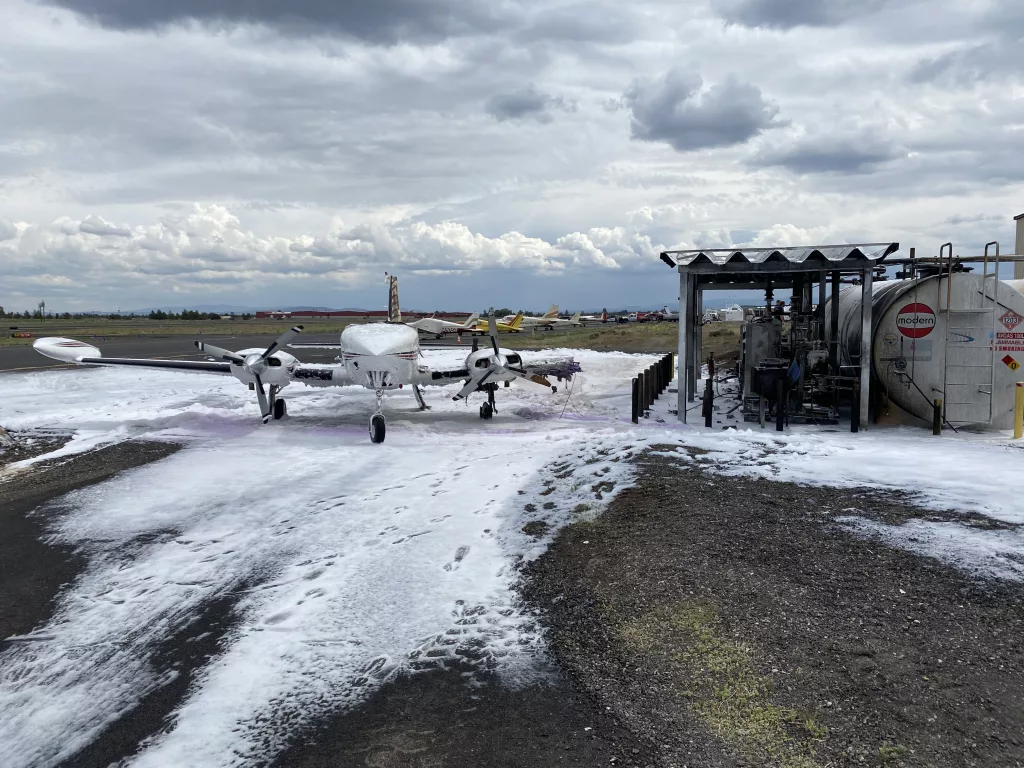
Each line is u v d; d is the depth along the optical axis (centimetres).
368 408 1764
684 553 643
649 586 588
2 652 537
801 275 1639
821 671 446
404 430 1426
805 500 776
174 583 659
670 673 462
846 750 372
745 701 423
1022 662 441
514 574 651
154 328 8494
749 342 1423
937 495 762
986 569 566
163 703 460
